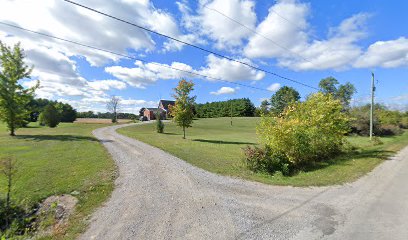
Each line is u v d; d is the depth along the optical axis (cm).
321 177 859
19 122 2334
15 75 2242
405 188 732
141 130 3559
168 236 443
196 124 5816
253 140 2489
